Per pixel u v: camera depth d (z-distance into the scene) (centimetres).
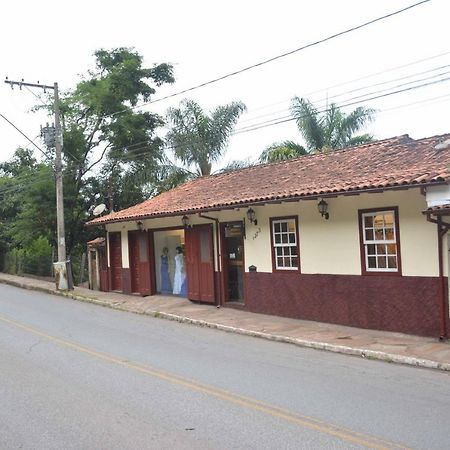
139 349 1059
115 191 2938
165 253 1986
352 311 1218
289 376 830
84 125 2858
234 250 1623
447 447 525
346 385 773
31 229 2784
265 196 1323
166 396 716
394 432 569
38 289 2420
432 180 956
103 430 585
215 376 829
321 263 1290
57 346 1088
